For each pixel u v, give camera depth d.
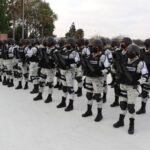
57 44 10.68
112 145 6.95
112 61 8.86
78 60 9.32
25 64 12.67
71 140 7.16
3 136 7.27
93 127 8.13
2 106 9.97
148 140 7.34
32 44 12.23
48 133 7.56
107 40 10.81
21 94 11.90
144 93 9.47
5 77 13.85
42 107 9.98
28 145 6.77
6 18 47.81
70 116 9.06
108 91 13.23
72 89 9.66
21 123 8.27
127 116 9.10
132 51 7.60
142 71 7.61
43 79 10.78
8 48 13.24
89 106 9.05
